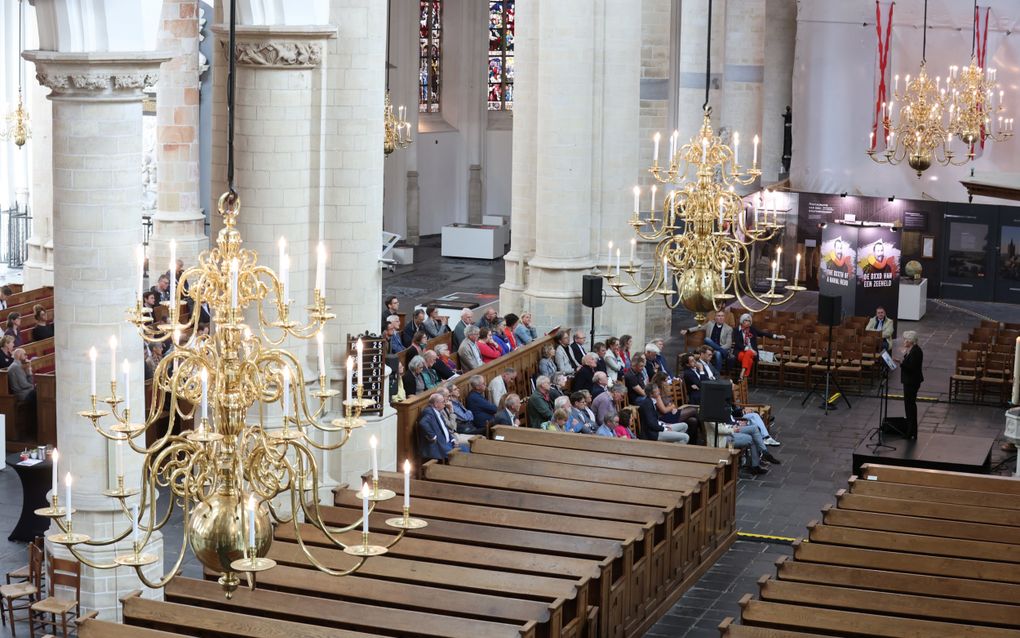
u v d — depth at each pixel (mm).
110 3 15016
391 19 46750
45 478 18469
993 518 16891
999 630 13055
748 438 23234
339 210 19031
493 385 22703
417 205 49094
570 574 14961
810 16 40781
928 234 39031
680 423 23328
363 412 19297
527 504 17188
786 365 29453
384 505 16672
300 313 18875
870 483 18000
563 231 28891
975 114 33500
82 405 15734
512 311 30641
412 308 36656
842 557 15633
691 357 25453
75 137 15320
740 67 40344
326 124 18812
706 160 16188
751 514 21422
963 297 39094
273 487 9883
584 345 27875
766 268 39094
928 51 39656
